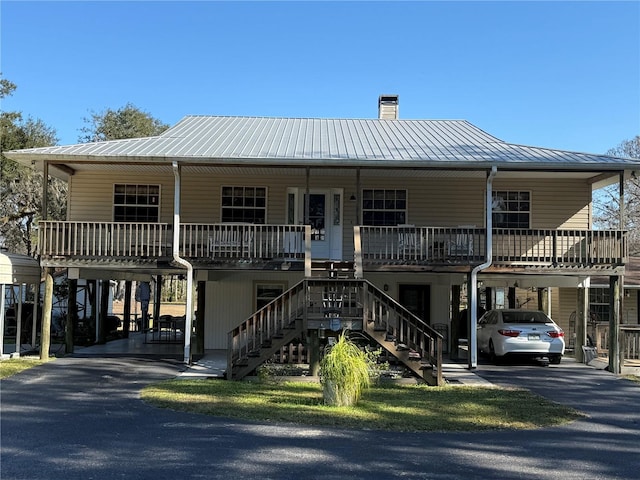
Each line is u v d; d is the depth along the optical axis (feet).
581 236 47.03
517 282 54.65
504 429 26.04
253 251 46.75
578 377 42.57
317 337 40.60
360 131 60.49
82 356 51.13
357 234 45.27
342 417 27.45
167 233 47.96
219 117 66.69
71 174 55.31
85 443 22.47
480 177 54.75
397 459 20.88
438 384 38.01
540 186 56.24
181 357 51.29
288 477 18.61
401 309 41.39
